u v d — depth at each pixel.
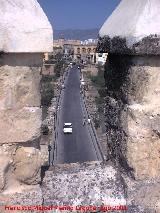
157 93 3.63
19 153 3.45
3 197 3.44
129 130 3.68
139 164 3.70
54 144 43.16
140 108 3.62
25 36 3.28
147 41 3.45
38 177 3.55
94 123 53.00
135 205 3.72
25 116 3.40
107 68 4.34
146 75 3.58
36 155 3.51
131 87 3.64
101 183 3.85
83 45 105.25
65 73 96.19
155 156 3.70
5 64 3.29
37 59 3.40
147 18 3.50
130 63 3.63
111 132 4.21
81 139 46.06
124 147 3.79
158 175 3.73
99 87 78.69
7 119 3.35
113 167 4.07
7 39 3.23
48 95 62.69
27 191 3.52
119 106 3.92
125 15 3.85
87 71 96.94
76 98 70.31
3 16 3.24
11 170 3.45
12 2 3.31
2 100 3.33
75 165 4.17
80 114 58.62
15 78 3.34
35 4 3.40
